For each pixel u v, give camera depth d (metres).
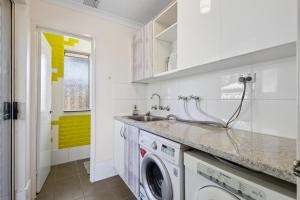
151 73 1.76
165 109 2.04
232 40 0.92
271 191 0.51
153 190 1.31
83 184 1.92
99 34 2.06
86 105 2.92
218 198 0.69
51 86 2.37
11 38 1.36
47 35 2.48
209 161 0.77
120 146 1.92
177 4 1.37
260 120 1.08
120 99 2.21
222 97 1.33
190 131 1.13
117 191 1.78
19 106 1.39
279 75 0.99
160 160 1.10
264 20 0.77
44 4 1.71
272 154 0.65
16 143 1.38
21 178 1.39
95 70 2.03
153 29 1.74
